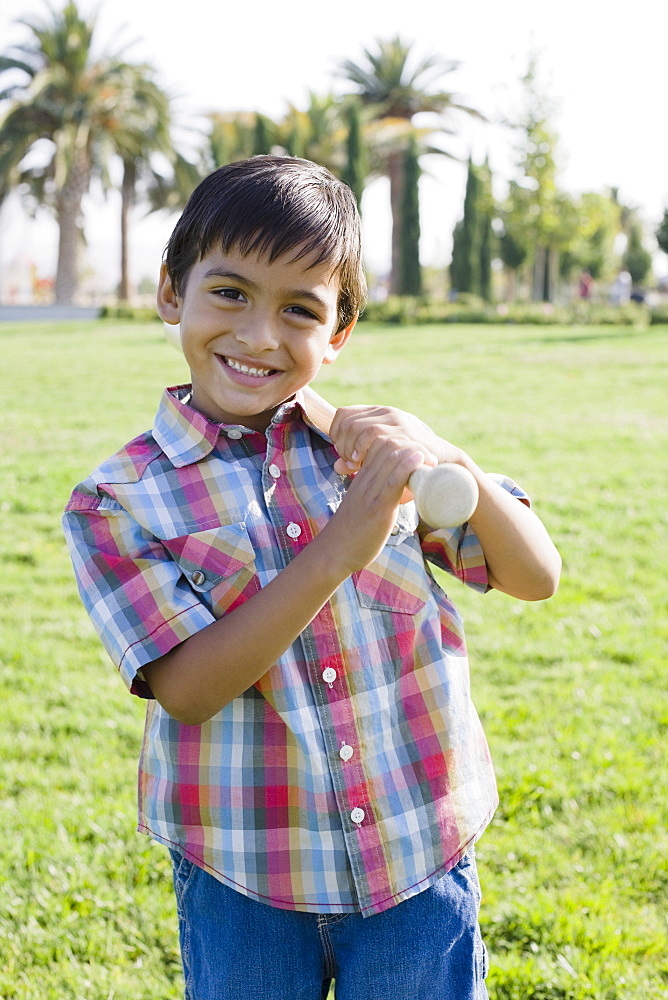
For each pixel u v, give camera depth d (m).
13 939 2.30
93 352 16.64
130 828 2.73
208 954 1.33
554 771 3.05
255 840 1.29
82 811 2.83
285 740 1.30
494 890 2.49
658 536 5.72
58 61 27.45
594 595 4.80
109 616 1.28
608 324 24.22
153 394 11.22
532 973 2.19
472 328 23.53
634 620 4.44
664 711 3.53
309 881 1.28
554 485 6.92
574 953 2.26
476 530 1.44
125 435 8.66
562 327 23.70
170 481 1.34
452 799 1.36
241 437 1.38
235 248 1.26
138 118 28.83
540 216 30.58
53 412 9.93
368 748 1.32
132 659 1.24
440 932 1.33
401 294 34.91
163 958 2.28
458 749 1.38
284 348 1.30
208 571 1.30
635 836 2.72
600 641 4.19
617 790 2.94
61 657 4.02
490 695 3.67
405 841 1.31
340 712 1.31
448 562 1.52
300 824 1.29
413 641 1.38
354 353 16.34
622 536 5.74
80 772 3.09
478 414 9.87
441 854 1.34
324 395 11.24
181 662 1.22
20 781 3.02
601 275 52.97
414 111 39.97
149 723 1.43
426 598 1.42
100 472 1.35
